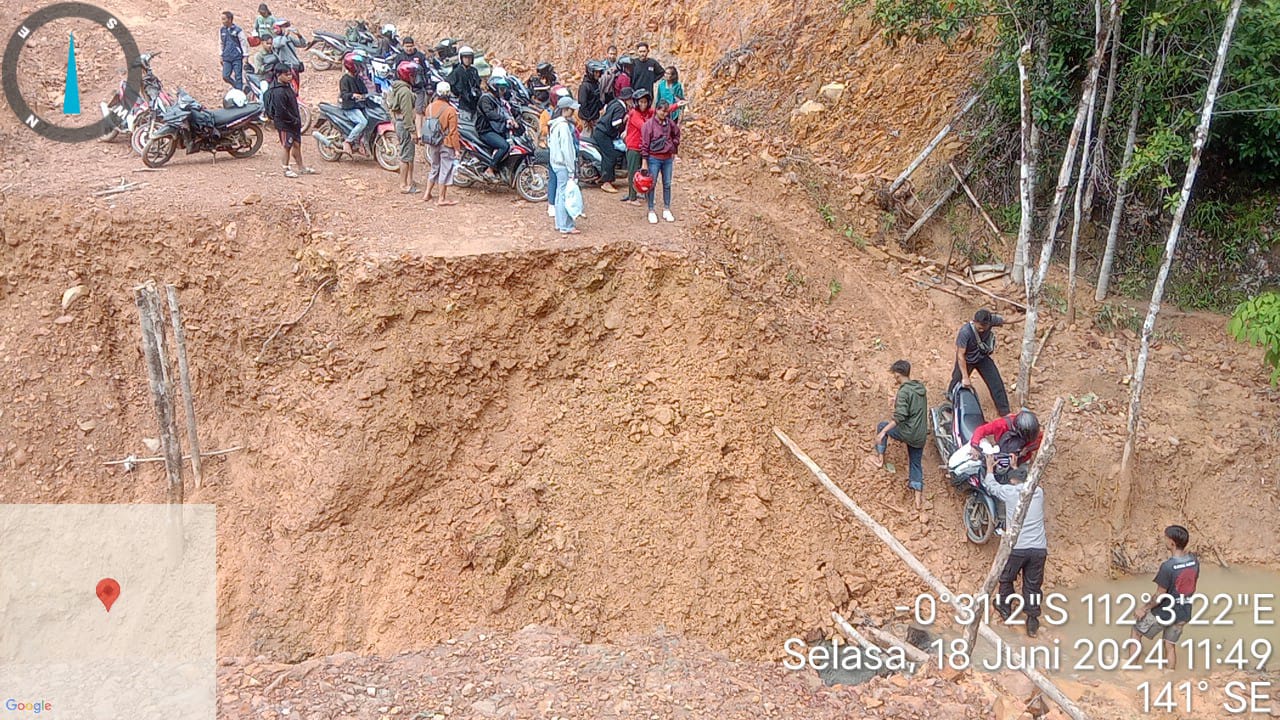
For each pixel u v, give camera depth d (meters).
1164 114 10.87
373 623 7.70
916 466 9.30
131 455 8.41
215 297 8.95
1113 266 11.80
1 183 9.41
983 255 12.04
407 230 9.43
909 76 13.52
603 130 11.45
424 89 11.13
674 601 8.09
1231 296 11.57
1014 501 8.09
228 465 8.38
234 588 7.74
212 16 17.70
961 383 9.62
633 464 8.73
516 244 9.24
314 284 8.86
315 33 16.72
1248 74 10.09
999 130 12.06
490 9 18.89
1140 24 10.44
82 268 8.93
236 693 6.47
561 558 8.14
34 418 8.34
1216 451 9.80
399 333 8.60
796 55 14.71
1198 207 11.78
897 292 11.41
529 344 9.13
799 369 9.86
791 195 12.07
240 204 9.38
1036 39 11.05
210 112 10.73
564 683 6.70
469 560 7.98
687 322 9.42
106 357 8.79
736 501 8.70
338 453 8.11
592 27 17.34
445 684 6.62
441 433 8.55
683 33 16.22
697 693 6.65
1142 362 9.22
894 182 12.43
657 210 10.77
